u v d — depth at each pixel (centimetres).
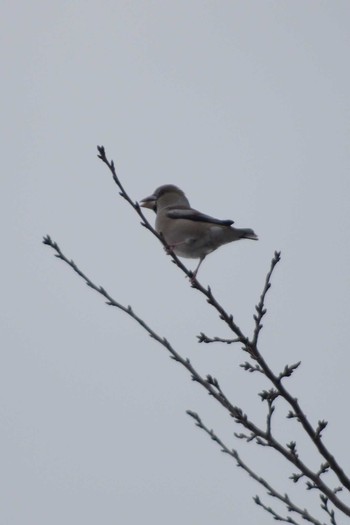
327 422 834
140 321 915
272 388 860
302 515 822
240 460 858
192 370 884
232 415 856
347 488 824
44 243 961
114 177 991
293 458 838
